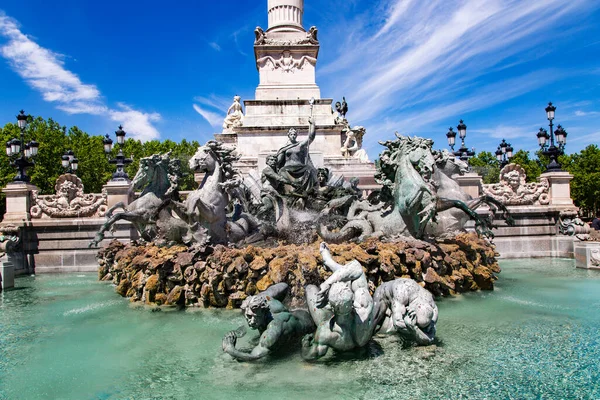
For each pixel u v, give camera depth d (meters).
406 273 8.80
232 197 12.45
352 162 18.75
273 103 19.50
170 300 8.97
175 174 11.74
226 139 21.30
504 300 8.93
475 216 10.30
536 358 5.76
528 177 57.62
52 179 44.50
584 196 53.41
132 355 6.25
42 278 15.49
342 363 5.64
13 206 17.48
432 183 10.33
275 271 8.09
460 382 5.09
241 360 5.73
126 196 18.00
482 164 61.72
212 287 8.72
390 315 6.28
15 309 9.62
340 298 5.34
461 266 9.72
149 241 11.98
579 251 14.45
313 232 11.55
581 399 4.66
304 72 20.17
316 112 19.61
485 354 5.91
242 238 11.41
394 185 10.77
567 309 8.19
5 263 12.60
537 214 18.78
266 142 19.14
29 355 6.36
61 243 17.56
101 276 13.88
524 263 16.23
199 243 9.65
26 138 44.75
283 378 5.29
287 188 12.97
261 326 5.83
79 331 7.52
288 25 20.45
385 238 10.20
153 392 5.04
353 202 12.07
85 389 5.17
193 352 6.28
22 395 5.04
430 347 6.03
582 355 5.84
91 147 52.06
